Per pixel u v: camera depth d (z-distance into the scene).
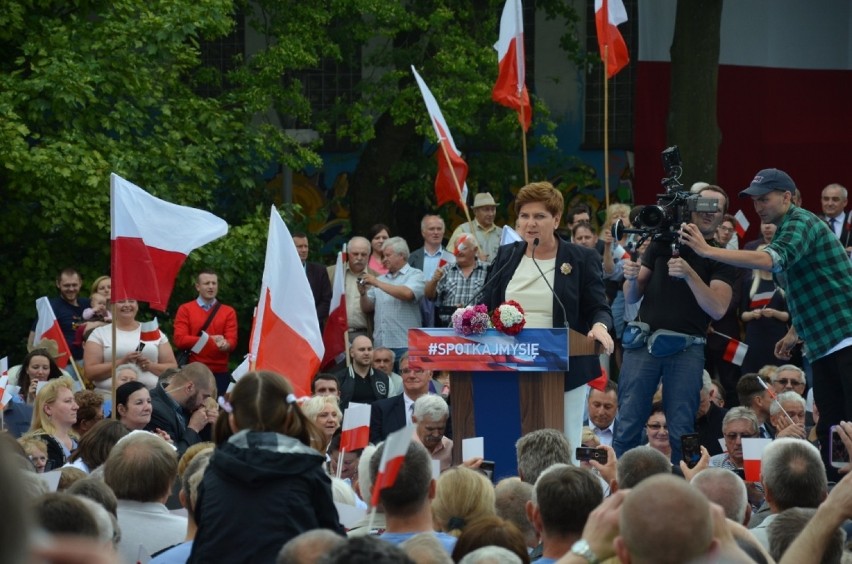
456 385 9.09
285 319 9.87
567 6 24.67
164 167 19.33
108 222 18.45
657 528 3.52
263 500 5.56
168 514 6.74
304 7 21.64
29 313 19.14
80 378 14.38
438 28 21.92
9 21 18.88
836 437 7.88
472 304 9.50
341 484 7.61
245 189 21.17
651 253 10.81
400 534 5.63
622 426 10.87
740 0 24.36
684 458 9.36
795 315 9.71
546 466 7.32
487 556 4.54
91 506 4.96
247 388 5.83
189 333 16.61
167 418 11.61
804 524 5.54
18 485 2.00
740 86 24.44
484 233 17.41
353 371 14.59
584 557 3.96
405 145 24.12
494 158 24.62
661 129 24.53
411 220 24.81
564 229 24.95
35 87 18.30
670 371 10.73
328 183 24.69
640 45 24.53
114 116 19.16
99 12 19.88
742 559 3.99
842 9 24.61
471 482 6.29
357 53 23.95
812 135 24.56
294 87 21.92
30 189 18.19
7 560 1.98
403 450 4.90
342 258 15.22
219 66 23.73
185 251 12.08
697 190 11.41
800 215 9.49
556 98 25.19
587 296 9.35
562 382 8.97
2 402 11.06
